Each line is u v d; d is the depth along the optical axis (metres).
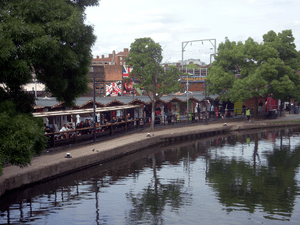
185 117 43.25
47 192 16.36
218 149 28.70
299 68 44.19
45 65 15.22
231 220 12.54
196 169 21.38
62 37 15.16
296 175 19.47
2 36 12.60
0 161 11.70
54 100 35.88
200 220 12.55
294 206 14.10
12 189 15.42
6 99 14.35
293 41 44.25
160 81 36.28
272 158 24.44
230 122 44.25
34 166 17.64
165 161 23.97
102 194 16.03
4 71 12.71
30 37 13.71
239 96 40.56
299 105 62.44
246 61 42.78
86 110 28.16
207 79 44.84
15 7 14.51
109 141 28.59
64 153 22.12
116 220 12.60
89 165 21.56
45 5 14.90
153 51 35.56
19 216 13.06
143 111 39.72
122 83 52.78
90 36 17.31
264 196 15.55
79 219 12.73
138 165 22.61
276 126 42.91
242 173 20.12
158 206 14.22
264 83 39.97
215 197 15.45
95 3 18.97
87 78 18.36
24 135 12.36
